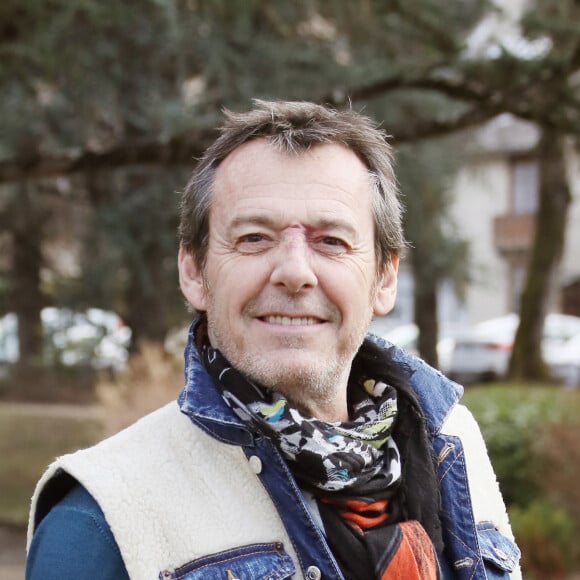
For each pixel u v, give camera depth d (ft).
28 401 43.39
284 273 5.18
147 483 4.98
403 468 5.67
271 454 5.20
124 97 29.66
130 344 42.22
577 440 18.74
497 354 52.49
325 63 29.71
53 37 21.68
